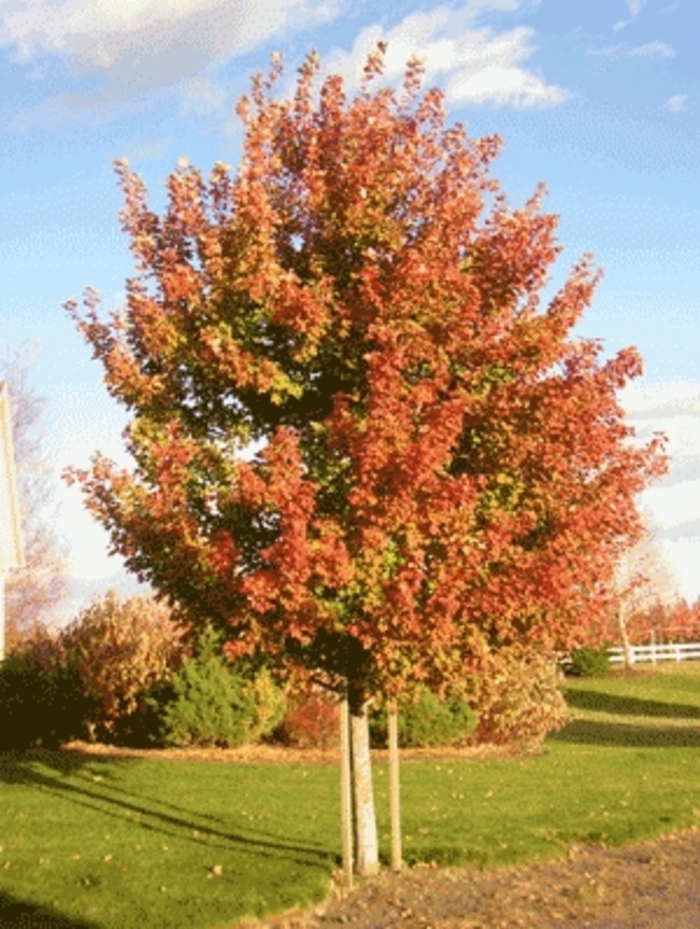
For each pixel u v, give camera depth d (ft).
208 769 63.46
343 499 35.70
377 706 37.96
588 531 35.53
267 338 38.45
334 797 55.06
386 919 32.91
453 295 36.14
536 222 37.58
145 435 37.55
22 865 38.73
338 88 39.29
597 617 37.55
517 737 79.46
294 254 39.17
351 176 37.58
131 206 39.81
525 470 35.37
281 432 33.47
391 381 33.27
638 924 32.14
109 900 33.83
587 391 34.96
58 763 65.67
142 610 78.23
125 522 37.01
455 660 34.71
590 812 50.83
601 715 117.60
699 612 217.97
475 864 40.27
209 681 72.74
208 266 36.42
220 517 37.60
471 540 33.40
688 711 121.49
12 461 103.91
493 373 37.14
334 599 34.71
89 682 74.13
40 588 138.10
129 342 39.19
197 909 32.63
